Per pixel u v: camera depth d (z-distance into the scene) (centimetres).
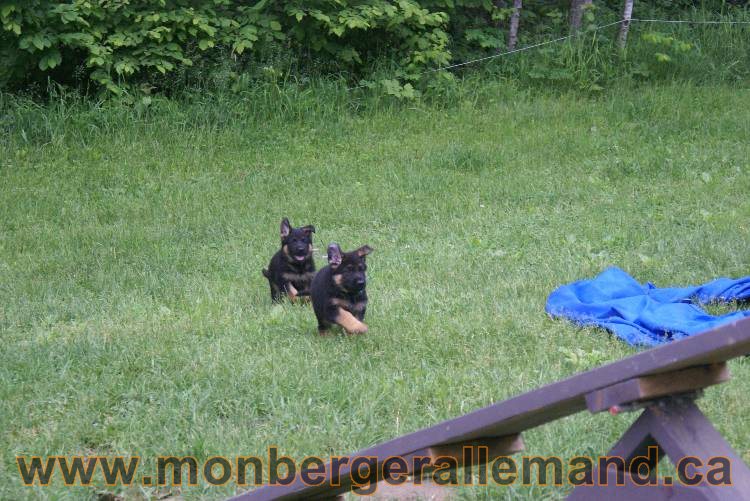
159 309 779
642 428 320
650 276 831
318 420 539
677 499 309
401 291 799
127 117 1371
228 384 592
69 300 835
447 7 1652
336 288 680
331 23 1451
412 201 1146
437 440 344
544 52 1609
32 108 1384
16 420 551
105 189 1222
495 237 975
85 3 1355
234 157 1328
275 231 1053
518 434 376
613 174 1219
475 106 1518
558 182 1186
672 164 1235
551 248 929
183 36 1423
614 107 1487
